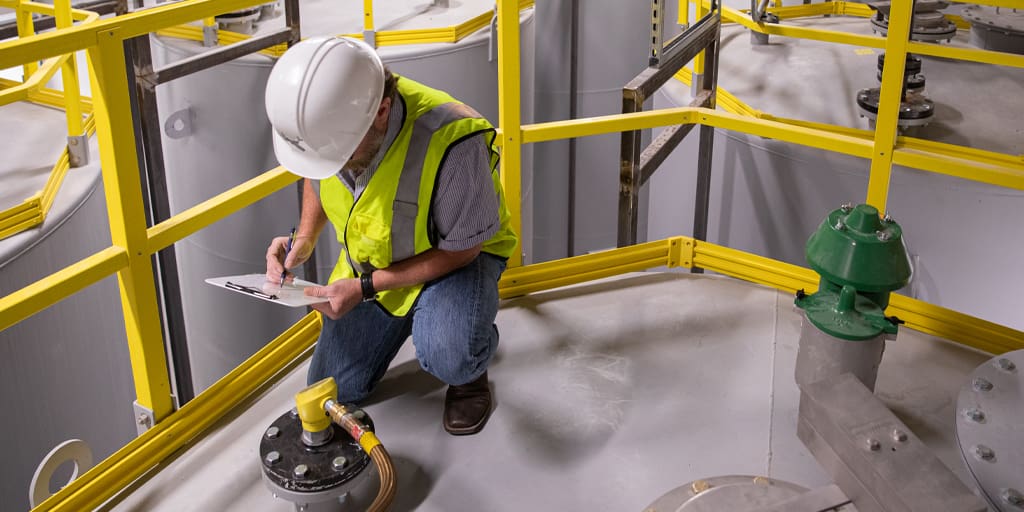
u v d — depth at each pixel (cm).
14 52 172
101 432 414
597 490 212
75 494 205
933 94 441
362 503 207
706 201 366
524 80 524
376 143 201
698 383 250
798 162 385
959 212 353
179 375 343
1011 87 447
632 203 302
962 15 459
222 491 215
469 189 204
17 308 183
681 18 464
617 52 576
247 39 419
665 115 284
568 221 629
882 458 153
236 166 438
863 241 207
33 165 402
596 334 273
